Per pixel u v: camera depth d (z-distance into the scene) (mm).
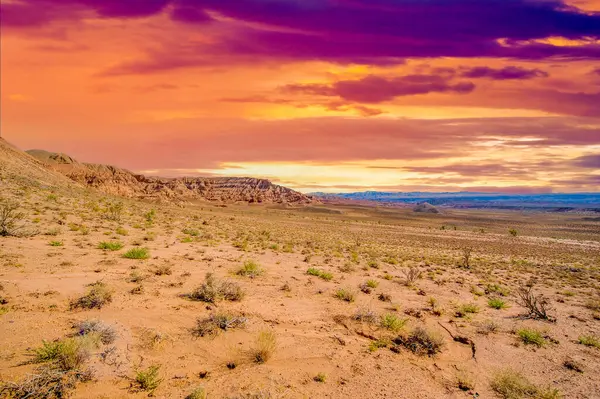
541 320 12359
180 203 127438
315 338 8812
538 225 199875
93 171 138125
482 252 53250
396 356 8266
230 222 57469
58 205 30828
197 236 27594
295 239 39375
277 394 6117
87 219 26438
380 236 72375
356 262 23703
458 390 6938
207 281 11328
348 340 8906
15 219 19156
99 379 5945
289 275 15820
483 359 8547
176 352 7238
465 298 15016
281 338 8547
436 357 8422
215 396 5891
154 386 5977
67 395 5453
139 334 7734
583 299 17578
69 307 8602
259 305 10742
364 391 6547
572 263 43312
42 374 5562
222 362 7133
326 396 6258
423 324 10625
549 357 8953
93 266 12594
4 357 6125
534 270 31469
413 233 94438
